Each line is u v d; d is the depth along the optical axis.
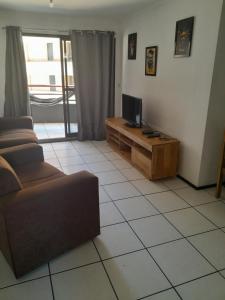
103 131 4.86
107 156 3.97
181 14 2.82
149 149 2.93
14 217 1.49
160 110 3.48
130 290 1.57
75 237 1.87
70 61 4.43
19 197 1.53
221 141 2.76
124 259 1.82
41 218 1.62
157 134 3.29
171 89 3.16
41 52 7.58
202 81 2.59
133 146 3.45
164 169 3.05
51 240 1.72
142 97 4.00
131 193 2.79
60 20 4.13
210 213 2.41
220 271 1.72
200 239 2.04
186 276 1.68
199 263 1.79
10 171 1.56
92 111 4.74
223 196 2.74
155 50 3.42
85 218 1.88
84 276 1.67
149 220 2.29
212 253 1.89
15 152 2.43
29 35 4.05
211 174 2.88
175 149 3.03
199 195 2.76
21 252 1.58
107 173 3.32
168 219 2.31
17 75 4.07
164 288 1.59
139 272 1.71
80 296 1.53
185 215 2.37
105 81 4.57
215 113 2.60
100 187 2.92
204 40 2.50
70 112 5.14
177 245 1.97
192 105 2.79
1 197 1.53
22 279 1.64
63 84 4.52
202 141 2.69
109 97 4.72
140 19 3.81
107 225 2.21
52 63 7.44
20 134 3.40
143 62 3.85
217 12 2.29
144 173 3.22
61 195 1.68
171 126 3.25
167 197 2.71
